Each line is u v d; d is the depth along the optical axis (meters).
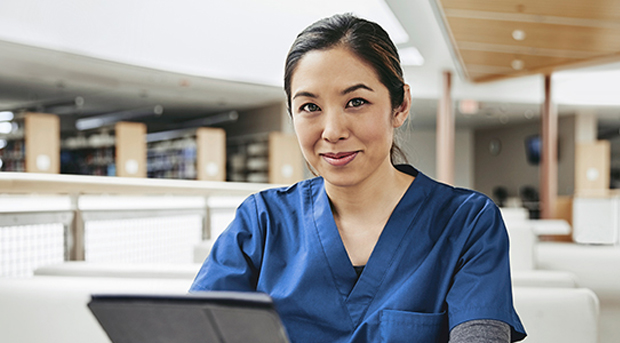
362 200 0.74
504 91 9.70
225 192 1.76
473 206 0.72
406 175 0.78
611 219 6.38
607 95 10.69
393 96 0.70
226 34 8.59
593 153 11.52
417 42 6.86
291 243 0.78
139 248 1.64
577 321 0.91
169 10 7.92
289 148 10.86
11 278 1.04
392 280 0.70
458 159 16.14
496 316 0.61
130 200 1.78
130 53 7.58
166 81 8.77
